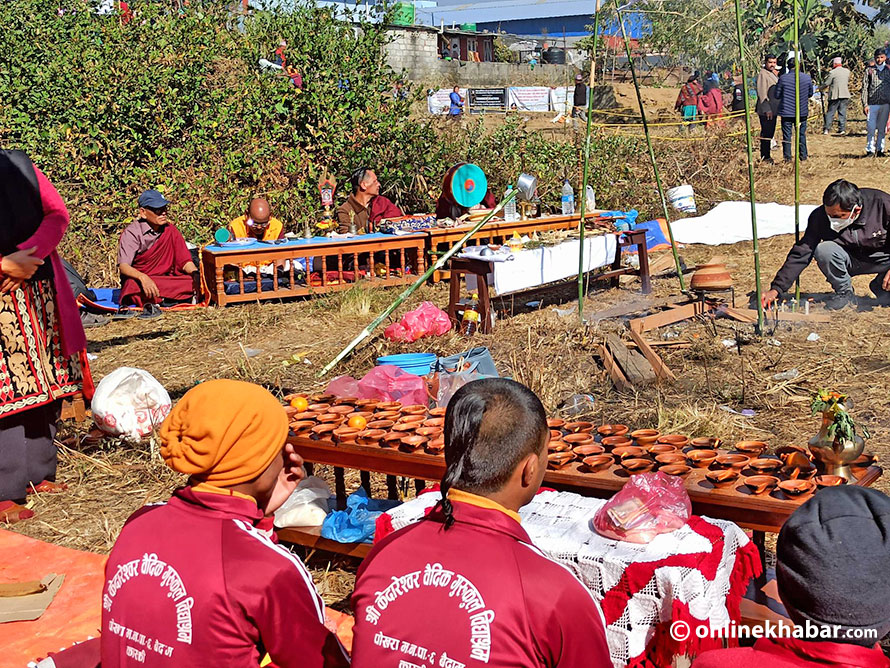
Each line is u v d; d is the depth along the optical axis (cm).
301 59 1324
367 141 1313
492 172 1345
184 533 212
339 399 467
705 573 281
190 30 1451
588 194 1080
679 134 1552
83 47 1345
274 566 208
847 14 2208
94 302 923
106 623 215
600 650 198
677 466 345
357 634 206
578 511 327
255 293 967
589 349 746
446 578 198
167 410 609
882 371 654
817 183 1435
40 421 521
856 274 816
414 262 1076
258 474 221
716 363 696
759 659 198
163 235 952
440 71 2934
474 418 211
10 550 384
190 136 1287
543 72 3316
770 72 1570
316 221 1223
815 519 195
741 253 1126
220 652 202
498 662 190
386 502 418
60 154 1190
